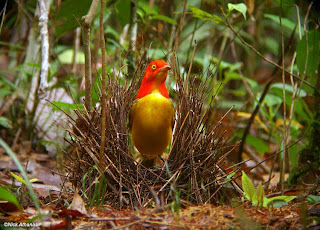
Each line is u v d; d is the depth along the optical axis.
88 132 5.61
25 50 10.30
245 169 7.36
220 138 5.73
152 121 5.45
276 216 4.93
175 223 4.58
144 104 5.48
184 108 5.81
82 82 9.84
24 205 5.48
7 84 9.16
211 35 10.98
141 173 5.68
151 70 5.58
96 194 5.38
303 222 4.51
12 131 9.22
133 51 7.99
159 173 5.70
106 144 5.61
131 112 5.64
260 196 5.30
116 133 5.62
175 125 5.95
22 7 9.70
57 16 7.47
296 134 8.86
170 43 8.78
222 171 5.78
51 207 5.39
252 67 12.09
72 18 7.53
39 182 6.95
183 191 5.51
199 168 5.59
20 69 8.94
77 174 5.68
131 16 8.20
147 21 8.80
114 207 5.36
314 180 7.00
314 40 6.95
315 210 5.08
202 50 11.21
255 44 11.52
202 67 10.41
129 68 7.93
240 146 8.45
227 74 10.03
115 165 5.60
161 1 9.62
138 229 4.48
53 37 9.74
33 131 8.99
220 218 4.72
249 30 12.10
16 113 9.62
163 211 4.89
